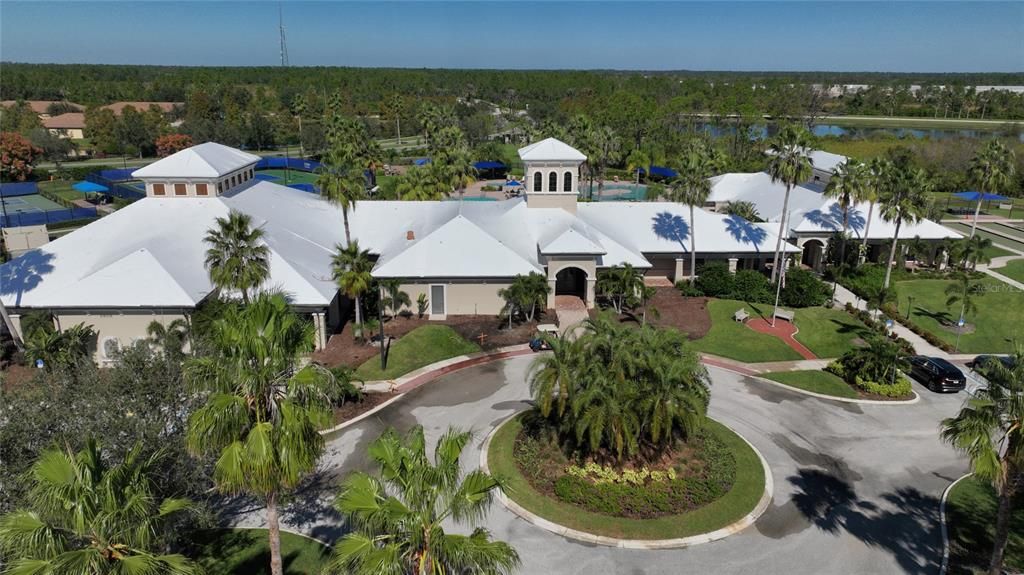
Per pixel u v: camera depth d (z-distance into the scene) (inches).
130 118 5339.6
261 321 637.3
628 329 1067.9
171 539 687.7
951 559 887.7
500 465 1085.1
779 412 1299.2
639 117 5354.3
